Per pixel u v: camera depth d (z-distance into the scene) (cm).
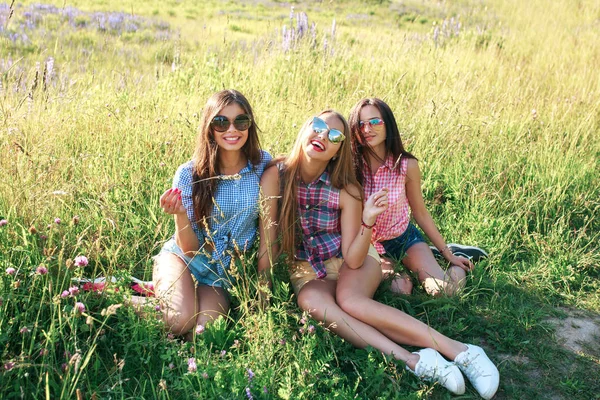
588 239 448
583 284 397
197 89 659
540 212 470
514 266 414
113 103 569
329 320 312
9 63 768
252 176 343
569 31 1259
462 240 441
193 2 1916
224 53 830
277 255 339
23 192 344
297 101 634
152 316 289
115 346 291
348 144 333
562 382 303
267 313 306
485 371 291
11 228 319
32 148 410
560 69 866
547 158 532
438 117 588
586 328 355
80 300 293
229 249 339
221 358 284
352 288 321
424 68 788
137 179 415
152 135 484
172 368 269
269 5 1928
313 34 825
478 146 548
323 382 280
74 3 1622
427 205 486
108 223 363
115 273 312
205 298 324
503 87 749
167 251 337
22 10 1349
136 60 1026
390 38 1020
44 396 252
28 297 280
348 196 335
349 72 754
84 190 402
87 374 270
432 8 1895
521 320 349
